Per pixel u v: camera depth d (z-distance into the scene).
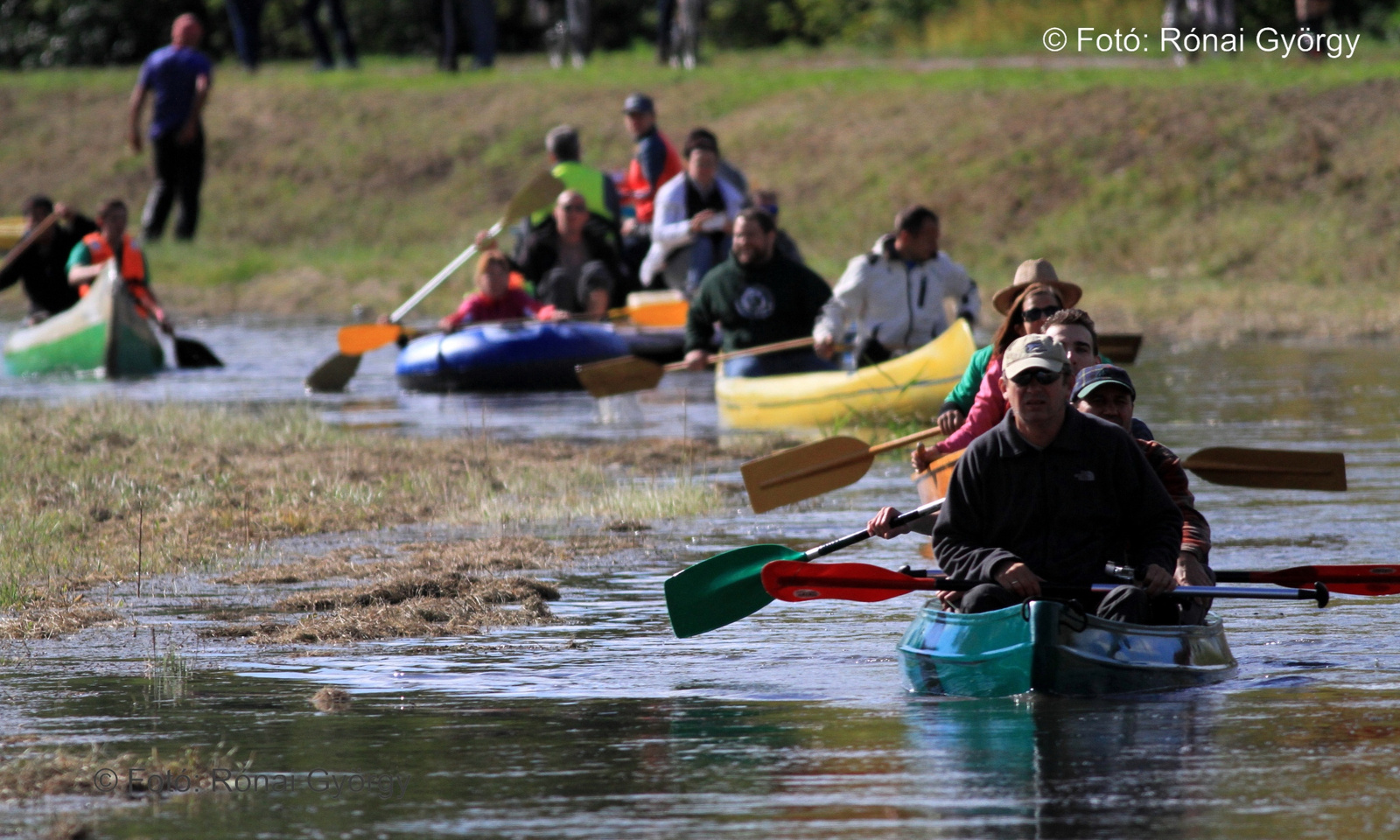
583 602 28.77
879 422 50.19
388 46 191.62
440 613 27.38
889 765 18.56
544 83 136.88
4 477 39.69
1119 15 134.38
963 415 31.44
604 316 67.44
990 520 23.47
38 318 75.69
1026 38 142.12
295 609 28.16
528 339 64.75
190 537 34.41
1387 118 101.06
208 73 116.38
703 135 67.81
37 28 181.50
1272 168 100.00
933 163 109.50
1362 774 17.86
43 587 29.75
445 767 18.70
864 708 21.39
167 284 111.81
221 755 19.25
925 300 51.75
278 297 108.38
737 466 45.16
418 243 120.81
